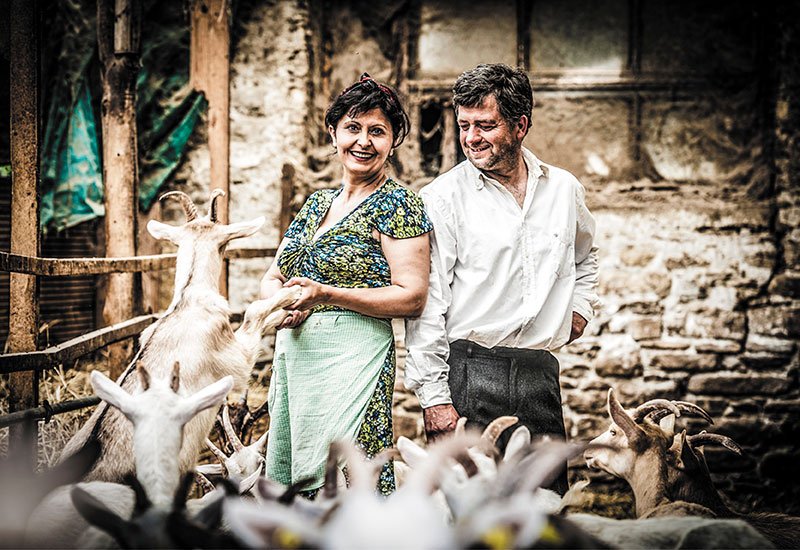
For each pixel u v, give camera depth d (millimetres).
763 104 6664
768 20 6629
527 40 6793
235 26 6688
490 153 2848
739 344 6504
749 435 6367
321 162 6977
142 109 6711
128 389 2596
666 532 1722
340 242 2771
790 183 6520
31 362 3104
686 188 6715
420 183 6879
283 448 2820
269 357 6461
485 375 2854
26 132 3609
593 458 2936
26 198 3611
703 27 6695
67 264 3592
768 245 6566
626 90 6734
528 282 2859
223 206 6242
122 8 5051
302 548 1271
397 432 6465
